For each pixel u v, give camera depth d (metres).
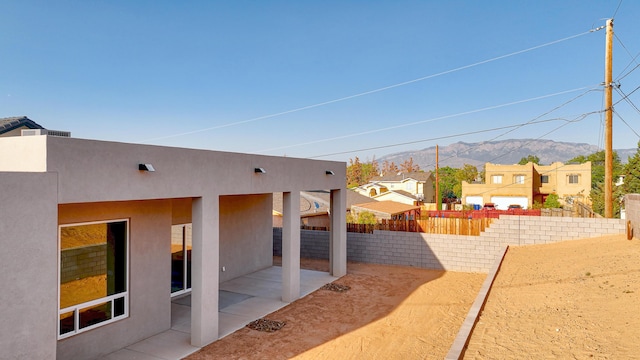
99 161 6.58
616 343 6.15
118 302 8.55
